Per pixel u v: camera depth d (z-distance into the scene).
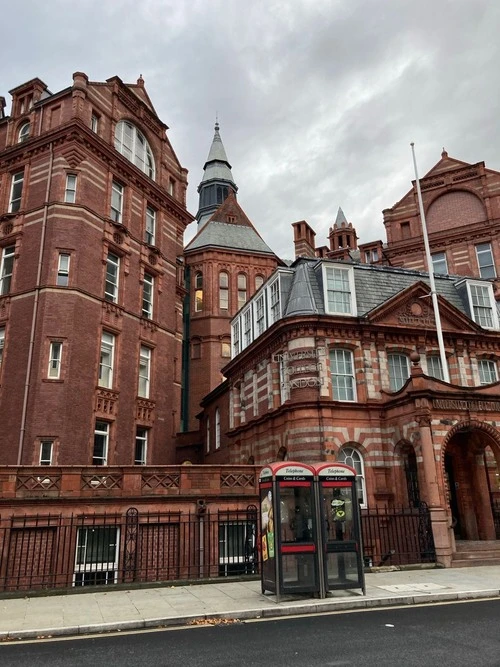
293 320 23.70
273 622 11.08
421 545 18.80
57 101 28.83
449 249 40.69
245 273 50.03
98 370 26.67
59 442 23.88
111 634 10.37
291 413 23.06
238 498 18.94
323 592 13.01
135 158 32.47
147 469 18.45
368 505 21.98
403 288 27.03
